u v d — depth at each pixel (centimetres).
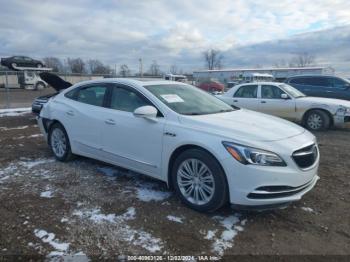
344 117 877
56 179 459
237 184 322
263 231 318
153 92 426
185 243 295
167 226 325
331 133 875
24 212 355
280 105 954
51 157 581
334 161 573
